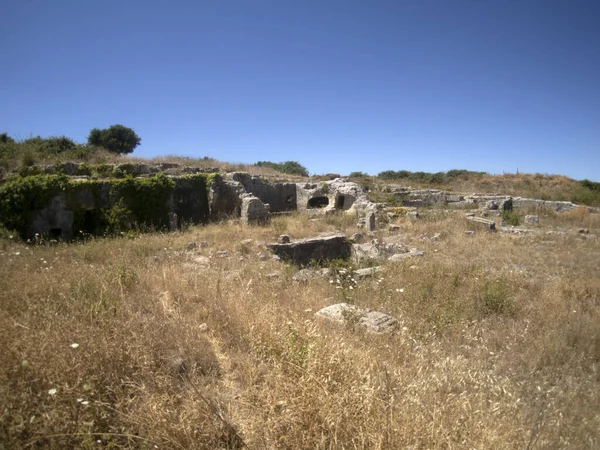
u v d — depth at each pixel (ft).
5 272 18.72
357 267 30.96
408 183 102.17
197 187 54.13
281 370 10.28
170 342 11.59
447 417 8.72
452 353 13.84
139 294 16.17
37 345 9.84
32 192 41.34
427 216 59.57
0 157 55.21
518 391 11.48
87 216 45.75
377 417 8.21
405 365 12.25
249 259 30.07
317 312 16.78
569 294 22.15
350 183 68.18
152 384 9.55
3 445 7.14
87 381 8.86
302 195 70.33
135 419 8.21
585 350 15.23
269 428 8.38
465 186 102.94
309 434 8.07
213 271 23.90
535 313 18.74
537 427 9.12
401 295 20.47
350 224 53.36
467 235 44.91
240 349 12.37
